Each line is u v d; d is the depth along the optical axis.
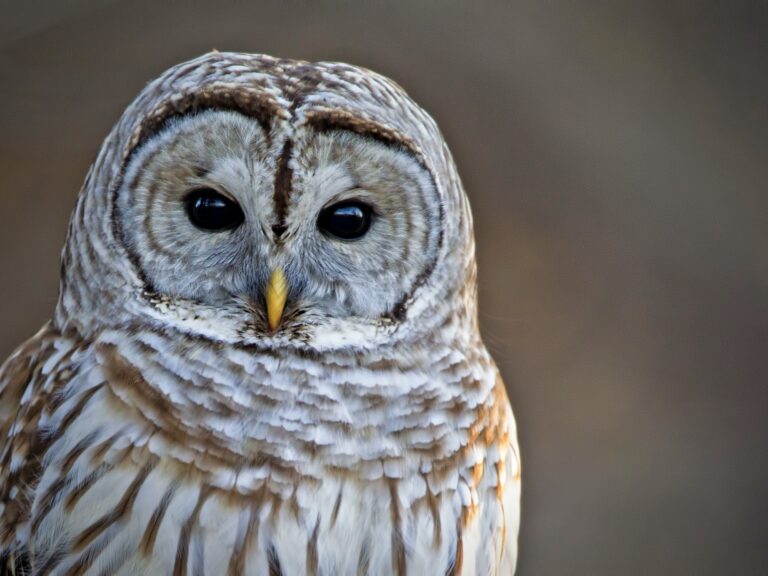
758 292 3.65
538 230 3.65
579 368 3.62
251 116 3.14
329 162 3.14
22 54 3.59
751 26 3.70
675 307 3.64
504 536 3.19
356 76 3.17
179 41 3.62
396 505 3.15
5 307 3.55
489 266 3.64
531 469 3.60
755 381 3.63
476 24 3.67
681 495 3.60
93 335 3.16
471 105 3.66
